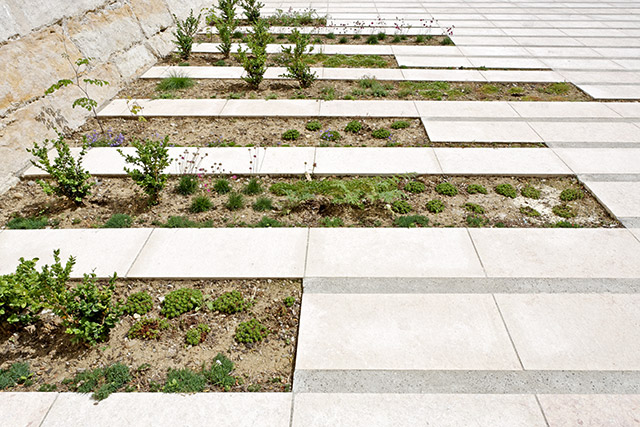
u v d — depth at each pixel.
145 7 8.82
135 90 7.45
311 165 5.31
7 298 3.12
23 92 5.51
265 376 3.02
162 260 3.96
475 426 2.66
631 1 14.30
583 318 3.36
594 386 2.89
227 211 4.64
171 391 2.90
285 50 7.54
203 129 6.24
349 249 4.07
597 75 8.03
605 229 4.28
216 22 9.50
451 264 3.88
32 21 5.89
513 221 4.44
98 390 2.91
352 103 6.96
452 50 9.42
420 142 5.87
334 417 2.72
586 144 5.75
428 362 3.05
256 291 3.67
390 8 13.25
